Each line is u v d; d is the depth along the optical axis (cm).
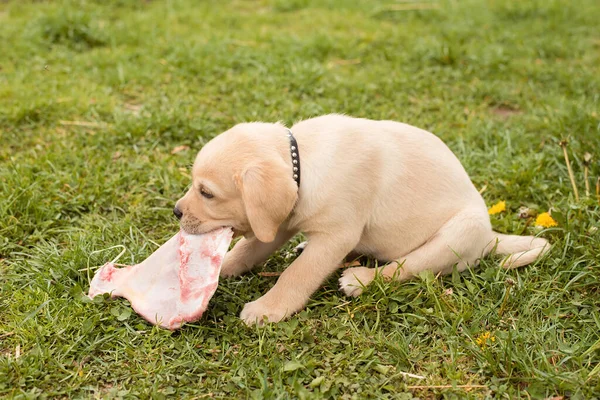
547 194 167
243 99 203
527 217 161
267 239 133
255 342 134
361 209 141
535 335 135
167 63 221
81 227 158
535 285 144
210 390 128
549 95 209
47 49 232
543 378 128
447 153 149
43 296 140
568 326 138
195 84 211
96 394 126
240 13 295
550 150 179
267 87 209
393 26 277
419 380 130
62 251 151
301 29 271
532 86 215
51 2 288
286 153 137
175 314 136
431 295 141
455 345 134
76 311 138
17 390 126
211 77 213
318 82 211
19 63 219
